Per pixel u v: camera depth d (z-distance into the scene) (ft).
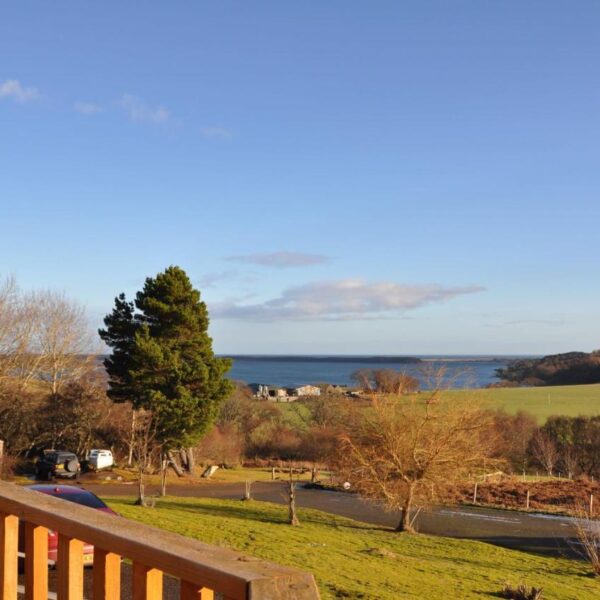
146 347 136.56
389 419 91.30
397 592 48.42
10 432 159.12
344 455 93.97
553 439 181.78
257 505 107.34
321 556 61.77
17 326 169.48
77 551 8.29
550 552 83.51
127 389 141.90
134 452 162.71
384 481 91.35
